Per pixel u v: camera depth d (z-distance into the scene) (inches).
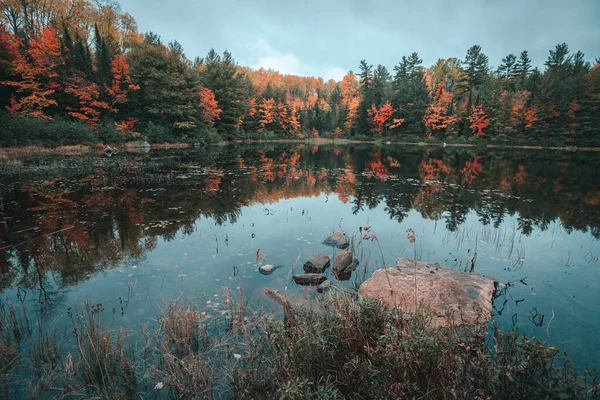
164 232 273.4
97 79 1270.9
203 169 705.6
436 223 318.0
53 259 212.7
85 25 1724.9
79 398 100.4
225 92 1911.9
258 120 2469.2
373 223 315.6
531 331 137.3
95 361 111.1
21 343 126.0
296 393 81.7
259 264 209.8
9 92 1121.4
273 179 590.9
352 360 94.0
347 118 2881.4
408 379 87.4
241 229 287.3
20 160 754.8
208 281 183.6
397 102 2407.7
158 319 143.1
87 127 1109.7
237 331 132.1
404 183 562.6
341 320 114.2
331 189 497.7
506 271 207.2
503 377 83.4
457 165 885.8
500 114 1930.4
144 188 470.9
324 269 207.5
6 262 207.8
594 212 366.3
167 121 1476.4
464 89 2524.6
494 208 382.6
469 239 270.7
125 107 1376.7
